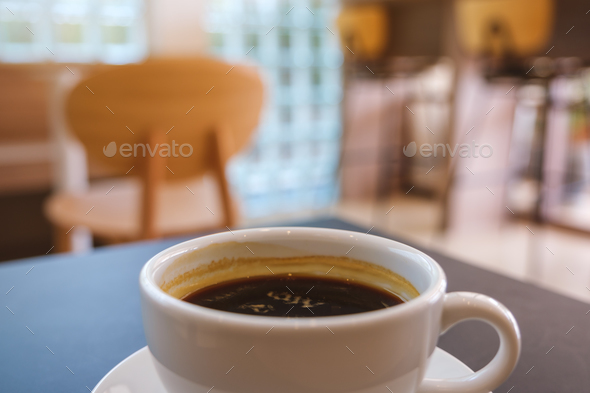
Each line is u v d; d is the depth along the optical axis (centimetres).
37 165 154
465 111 220
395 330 25
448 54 212
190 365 25
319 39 277
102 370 37
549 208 239
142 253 55
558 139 237
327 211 274
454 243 216
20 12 200
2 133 180
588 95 218
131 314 44
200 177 98
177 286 33
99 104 87
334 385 24
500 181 237
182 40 238
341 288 35
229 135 97
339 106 290
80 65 104
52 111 119
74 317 44
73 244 121
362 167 294
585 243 211
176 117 90
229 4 248
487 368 30
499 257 197
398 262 34
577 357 40
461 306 29
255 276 37
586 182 250
